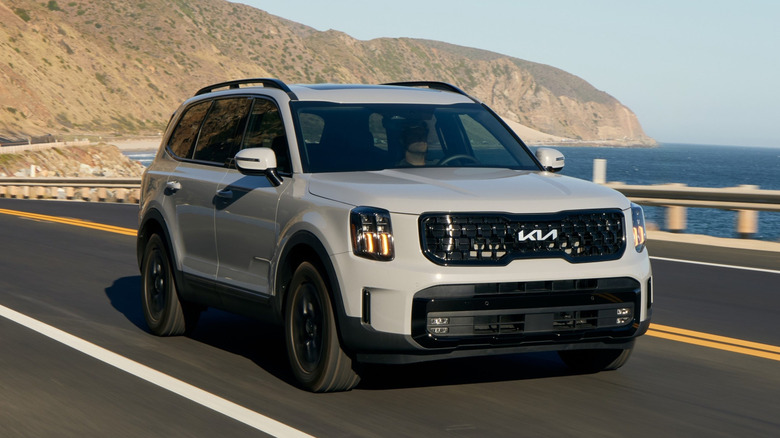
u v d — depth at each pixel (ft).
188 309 24.25
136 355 22.33
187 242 23.30
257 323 26.61
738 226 51.47
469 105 22.77
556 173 20.94
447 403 17.93
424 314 16.74
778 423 16.90
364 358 17.51
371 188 17.90
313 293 18.44
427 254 16.92
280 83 21.98
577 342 17.78
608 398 18.40
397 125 21.08
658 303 30.14
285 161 20.15
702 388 19.36
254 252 20.42
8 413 17.42
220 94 24.11
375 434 15.98
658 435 16.06
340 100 21.47
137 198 96.58
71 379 19.92
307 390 18.79
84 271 38.01
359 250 17.28
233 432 16.11
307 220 18.43
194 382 19.66
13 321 26.50
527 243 17.28
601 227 17.94
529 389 19.01
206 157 23.38
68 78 609.42
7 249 45.78
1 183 116.88
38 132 494.59
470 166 20.53
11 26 597.52
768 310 29.01
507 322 17.13
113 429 16.38
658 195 54.24
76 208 78.79
